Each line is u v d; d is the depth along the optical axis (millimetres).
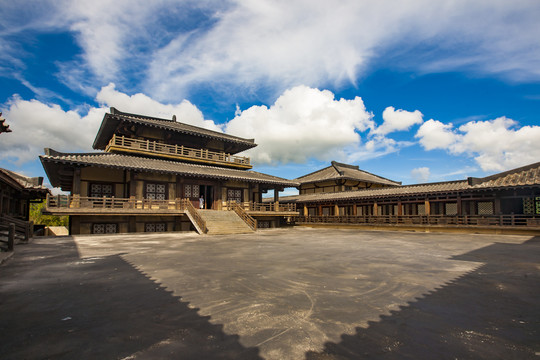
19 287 6133
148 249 12234
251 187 30453
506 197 21250
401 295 5547
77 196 19984
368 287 6105
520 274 7320
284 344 3572
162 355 3309
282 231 24703
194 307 4898
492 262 9023
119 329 4016
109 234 20125
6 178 15531
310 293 5684
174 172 23266
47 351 3404
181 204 24000
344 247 13070
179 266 8430
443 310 4750
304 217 35250
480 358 3250
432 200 24984
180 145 29656
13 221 14094
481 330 3988
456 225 22484
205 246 13375
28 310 4758
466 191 22547
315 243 14781
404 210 29281
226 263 8922
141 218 22797
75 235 18922
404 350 3428
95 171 22812
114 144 24641
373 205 30906
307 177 46062
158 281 6645
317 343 3602
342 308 4832
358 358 3244
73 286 6215
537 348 3479
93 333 3893
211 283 6461
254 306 4938
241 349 3447
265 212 28375
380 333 3885
